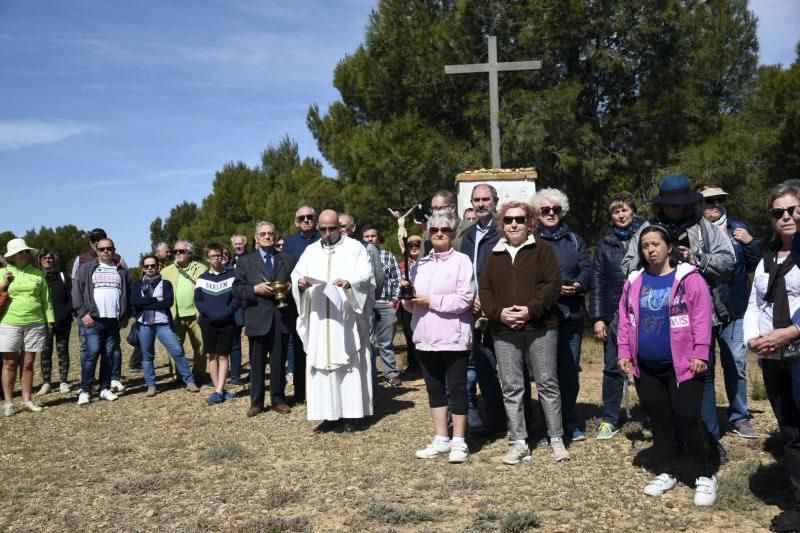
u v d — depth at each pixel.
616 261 5.62
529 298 5.13
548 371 5.27
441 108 13.55
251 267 7.54
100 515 4.65
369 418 7.09
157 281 9.10
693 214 4.99
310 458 5.80
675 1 12.11
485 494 4.67
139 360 11.07
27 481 5.56
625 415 6.34
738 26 14.91
